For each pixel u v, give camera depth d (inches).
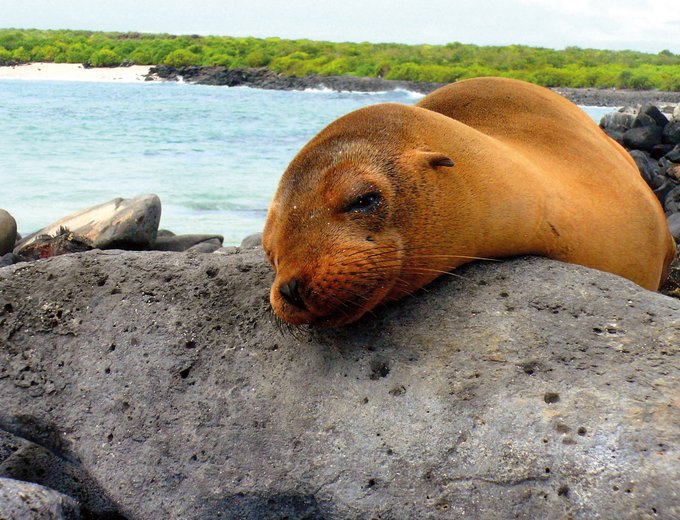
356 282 55.3
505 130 68.6
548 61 1243.8
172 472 57.7
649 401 51.6
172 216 167.6
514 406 53.2
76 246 122.0
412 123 60.0
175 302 62.5
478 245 59.3
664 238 70.1
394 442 54.4
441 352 56.2
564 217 61.6
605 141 73.9
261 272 63.4
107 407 60.2
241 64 1368.1
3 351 63.1
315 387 57.2
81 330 62.8
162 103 705.6
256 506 55.8
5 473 61.7
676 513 48.8
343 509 54.1
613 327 55.3
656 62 1311.5
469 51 1321.4
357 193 56.7
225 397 58.4
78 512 58.1
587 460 50.8
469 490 52.3
